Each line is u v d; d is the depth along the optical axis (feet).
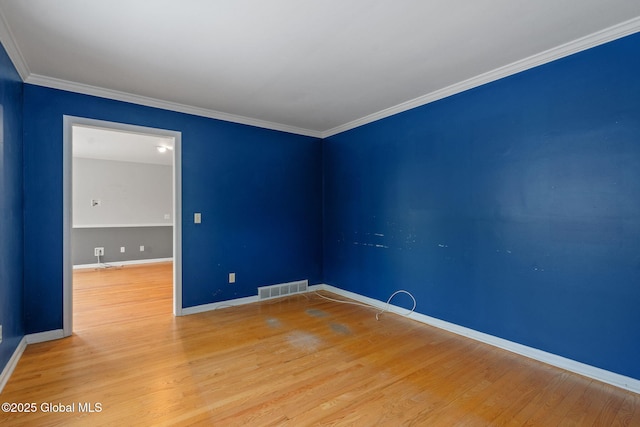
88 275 18.54
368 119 12.64
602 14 6.18
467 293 9.44
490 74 8.70
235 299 12.68
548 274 7.76
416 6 5.90
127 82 9.29
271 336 9.45
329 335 9.55
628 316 6.60
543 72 7.81
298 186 14.55
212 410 5.92
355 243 13.50
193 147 11.69
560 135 7.54
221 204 12.34
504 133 8.57
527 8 5.97
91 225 20.92
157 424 5.53
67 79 9.04
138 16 6.15
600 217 6.95
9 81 7.31
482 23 6.45
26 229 8.70
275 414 5.81
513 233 8.39
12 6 5.76
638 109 6.44
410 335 9.54
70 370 7.35
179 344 8.86
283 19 6.29
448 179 9.92
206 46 7.29
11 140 7.55
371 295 12.69
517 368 7.52
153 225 23.17
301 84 9.48
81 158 20.61
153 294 14.29
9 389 6.55
